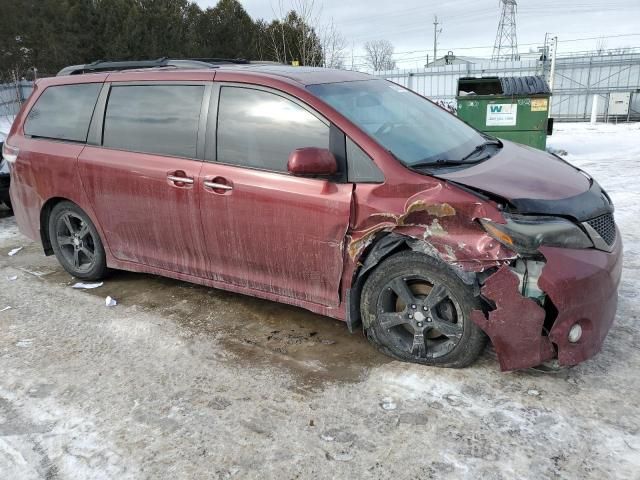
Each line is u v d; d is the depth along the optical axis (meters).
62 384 3.18
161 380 3.18
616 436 2.55
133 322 3.95
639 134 15.91
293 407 2.88
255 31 31.22
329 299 3.38
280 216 3.35
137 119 4.05
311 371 3.22
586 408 2.76
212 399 2.98
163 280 4.74
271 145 3.43
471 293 2.91
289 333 3.71
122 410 2.91
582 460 2.41
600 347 2.94
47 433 2.74
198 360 3.40
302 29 17.80
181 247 3.95
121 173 4.06
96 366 3.37
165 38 27.47
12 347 3.64
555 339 2.79
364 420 2.75
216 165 3.61
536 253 2.73
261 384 3.11
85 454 2.58
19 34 25.11
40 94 4.73
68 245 4.76
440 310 3.08
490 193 2.81
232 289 3.82
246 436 2.67
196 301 4.27
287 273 3.48
